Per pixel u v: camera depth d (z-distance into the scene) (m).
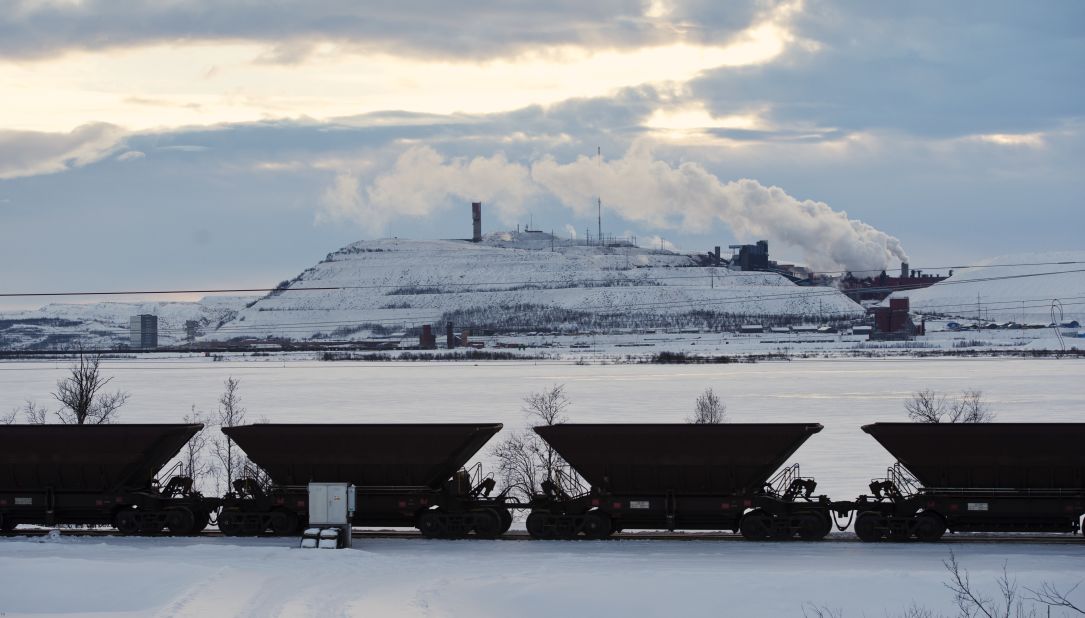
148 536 43.44
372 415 109.25
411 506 42.50
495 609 32.19
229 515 43.25
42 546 40.41
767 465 41.34
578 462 42.16
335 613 30.95
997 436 40.25
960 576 33.75
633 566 36.28
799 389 147.00
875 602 32.03
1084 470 39.94
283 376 198.88
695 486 41.81
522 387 155.12
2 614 31.58
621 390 146.75
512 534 44.12
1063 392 136.88
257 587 33.84
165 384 173.12
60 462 43.47
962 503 40.59
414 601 32.19
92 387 102.31
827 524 41.47
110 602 33.03
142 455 43.62
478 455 71.56
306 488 42.78
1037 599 31.77
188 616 30.58
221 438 81.69
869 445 79.00
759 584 33.38
